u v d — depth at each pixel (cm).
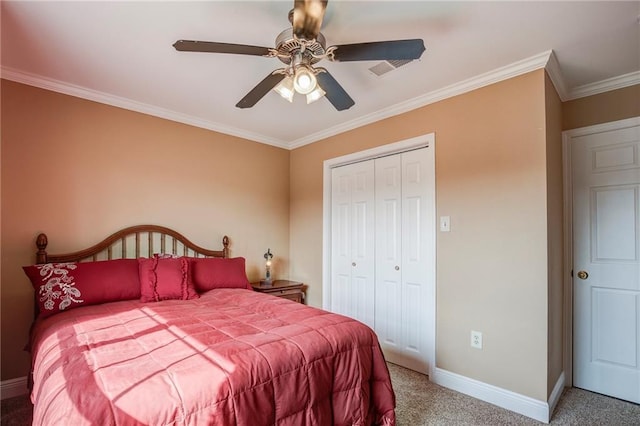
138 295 239
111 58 218
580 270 254
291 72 176
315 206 382
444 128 264
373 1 162
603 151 246
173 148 316
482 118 242
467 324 242
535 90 217
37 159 243
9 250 231
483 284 235
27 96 240
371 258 328
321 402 155
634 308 233
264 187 390
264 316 200
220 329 171
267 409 132
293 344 156
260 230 384
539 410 205
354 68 228
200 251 328
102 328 170
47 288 208
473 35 190
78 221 259
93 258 264
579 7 165
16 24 180
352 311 344
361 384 173
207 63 224
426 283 280
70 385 113
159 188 305
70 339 155
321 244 372
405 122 291
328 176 369
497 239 230
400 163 305
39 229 242
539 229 212
